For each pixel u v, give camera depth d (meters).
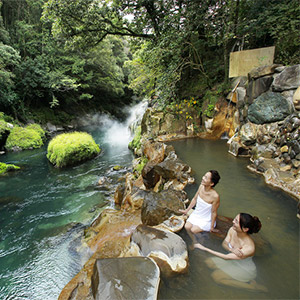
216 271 2.26
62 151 9.66
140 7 9.14
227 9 7.69
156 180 5.14
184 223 3.03
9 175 8.80
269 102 5.20
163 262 2.30
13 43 17.47
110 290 1.92
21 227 5.20
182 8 7.46
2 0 17.08
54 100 18.61
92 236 4.20
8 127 13.84
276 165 4.59
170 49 7.60
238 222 2.35
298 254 2.51
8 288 3.49
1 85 15.36
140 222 4.12
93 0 9.59
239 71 6.75
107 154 11.49
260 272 2.26
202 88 8.98
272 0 6.73
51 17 9.73
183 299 1.97
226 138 7.93
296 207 3.47
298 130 4.29
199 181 4.49
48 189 7.36
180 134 8.58
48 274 3.68
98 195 6.71
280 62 6.27
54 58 19.33
